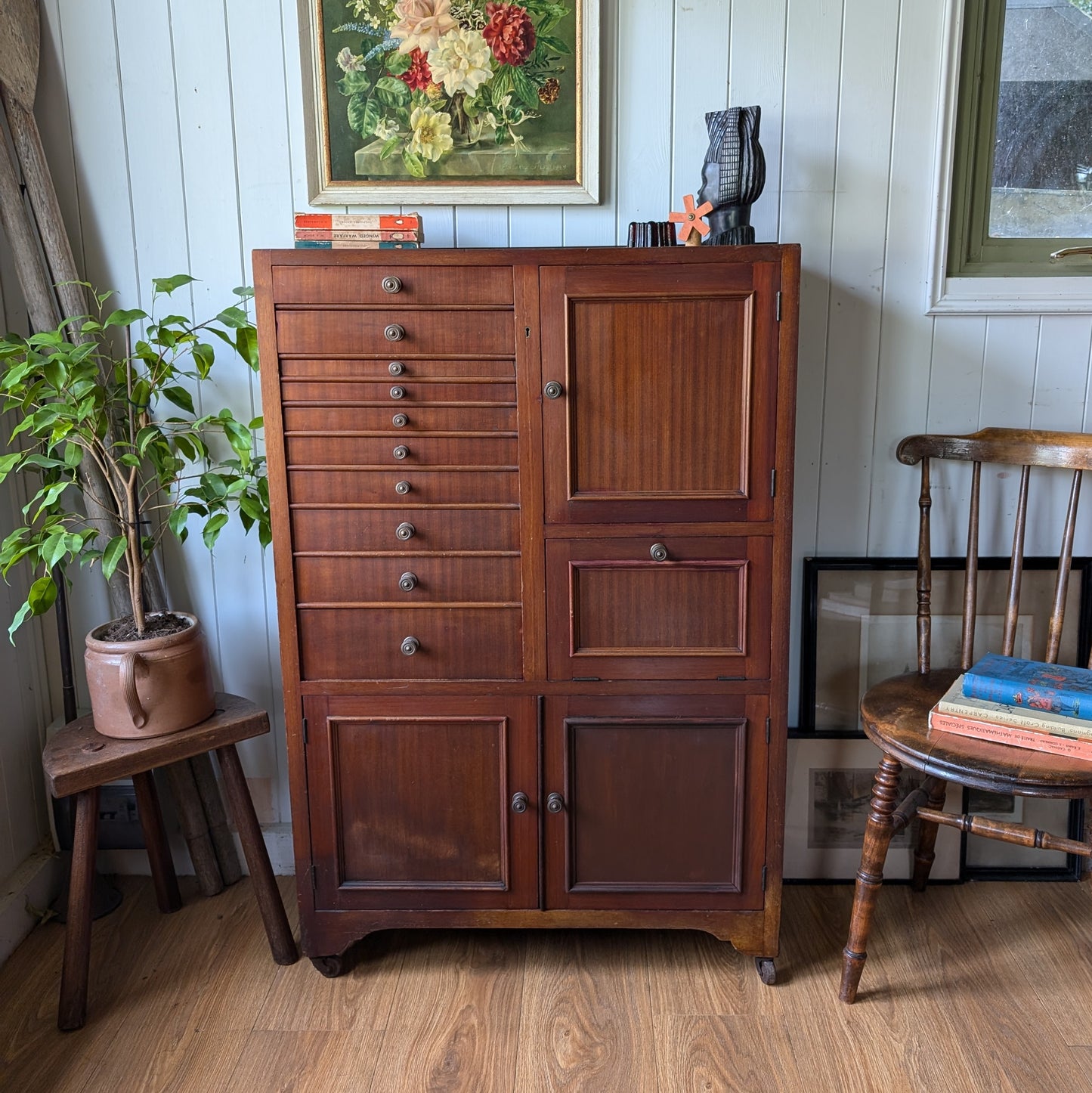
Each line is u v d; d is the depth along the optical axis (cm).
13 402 164
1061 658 198
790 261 145
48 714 206
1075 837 201
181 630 170
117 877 210
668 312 148
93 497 169
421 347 150
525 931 189
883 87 177
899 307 186
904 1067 152
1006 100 182
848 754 200
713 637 159
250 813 174
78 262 187
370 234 157
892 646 199
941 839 201
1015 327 186
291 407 153
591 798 165
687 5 174
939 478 195
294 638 161
